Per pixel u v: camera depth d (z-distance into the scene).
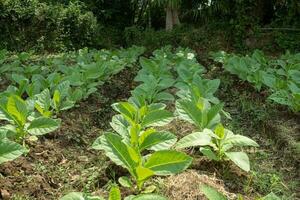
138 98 1.90
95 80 2.80
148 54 5.41
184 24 6.03
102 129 2.21
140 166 1.26
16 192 1.42
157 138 1.46
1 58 3.48
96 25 6.17
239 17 5.27
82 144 1.96
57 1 6.50
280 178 1.60
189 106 1.68
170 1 5.77
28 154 1.69
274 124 2.11
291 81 2.38
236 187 1.49
